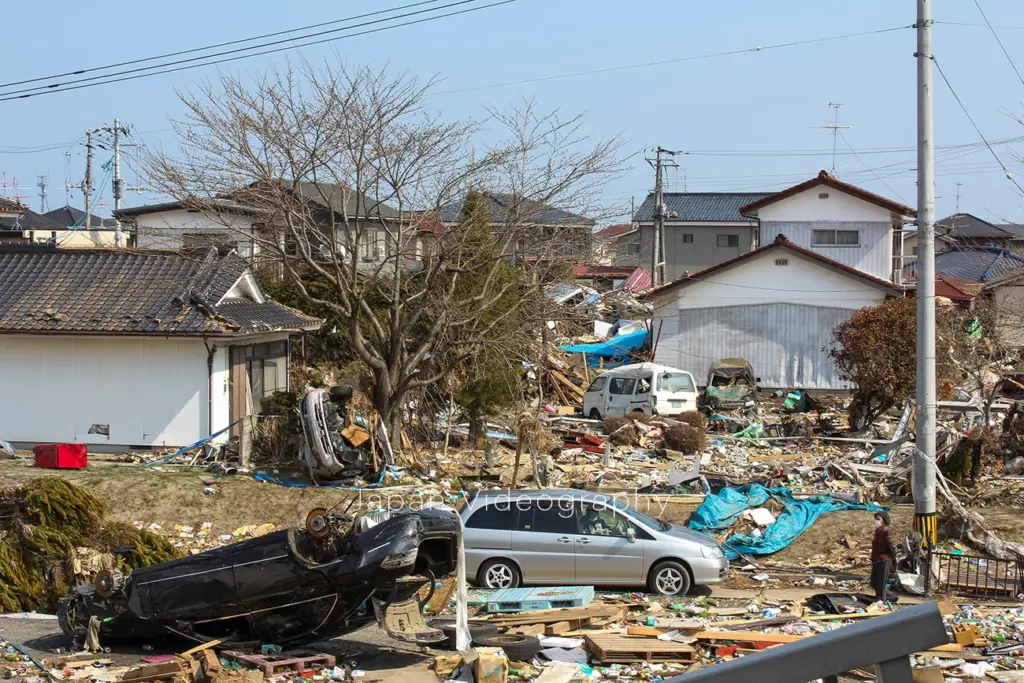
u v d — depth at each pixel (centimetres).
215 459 2422
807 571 1839
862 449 2777
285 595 1316
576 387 3703
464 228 2364
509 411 2673
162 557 1719
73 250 2764
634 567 1689
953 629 1406
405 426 2677
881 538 1609
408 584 1375
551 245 2516
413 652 1361
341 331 3161
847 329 3119
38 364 2545
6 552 1652
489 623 1459
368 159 2250
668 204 6938
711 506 2058
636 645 1337
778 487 2231
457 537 1352
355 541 1316
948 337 2964
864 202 4734
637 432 2912
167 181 2267
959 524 1923
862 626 276
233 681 1198
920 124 1680
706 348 4209
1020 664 1288
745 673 279
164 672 1208
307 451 2242
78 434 2531
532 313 2631
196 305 2519
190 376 2495
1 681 1216
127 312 2517
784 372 4159
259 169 2202
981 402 2794
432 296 2503
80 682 1208
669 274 6869
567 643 1387
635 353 4306
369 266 3064
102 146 5569
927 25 1648
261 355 2775
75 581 1633
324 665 1281
